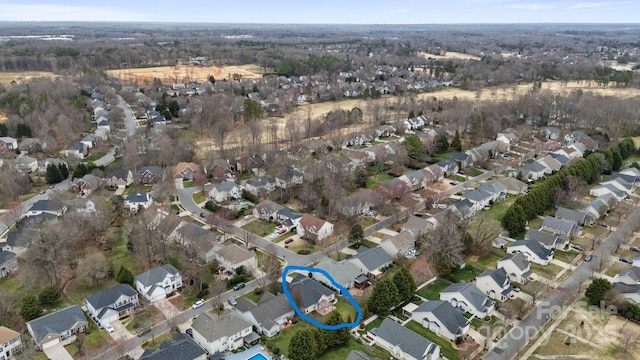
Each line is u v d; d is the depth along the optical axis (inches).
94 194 4835.1
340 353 2593.5
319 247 3821.4
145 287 3132.4
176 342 2527.1
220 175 5359.3
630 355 2564.0
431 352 2532.0
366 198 4375.0
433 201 4564.5
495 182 4896.7
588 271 3432.6
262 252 3732.8
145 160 5639.8
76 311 2854.3
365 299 3056.1
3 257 3447.3
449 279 3353.8
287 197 4817.9
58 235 3491.6
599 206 4261.8
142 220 3875.5
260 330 2787.9
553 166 5477.4
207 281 3329.2
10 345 2610.7
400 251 3636.8
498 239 3870.6
